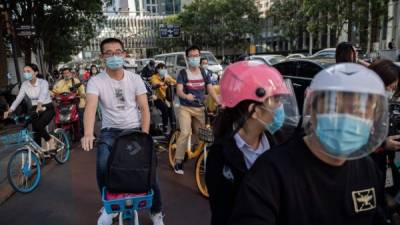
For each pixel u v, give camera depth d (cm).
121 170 252
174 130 552
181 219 372
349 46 350
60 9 2133
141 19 8362
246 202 121
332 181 119
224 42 4234
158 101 698
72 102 753
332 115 109
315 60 871
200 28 4269
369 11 2244
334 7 2245
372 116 112
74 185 487
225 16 4069
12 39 1158
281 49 4681
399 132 264
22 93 529
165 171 521
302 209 118
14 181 453
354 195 122
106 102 315
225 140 159
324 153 118
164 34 4178
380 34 2644
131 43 8312
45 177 523
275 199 119
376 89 110
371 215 126
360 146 112
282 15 3231
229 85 159
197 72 464
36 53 2328
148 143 261
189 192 441
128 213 288
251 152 161
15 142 477
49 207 417
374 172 128
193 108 469
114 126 320
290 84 179
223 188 157
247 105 152
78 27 2705
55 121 738
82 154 652
